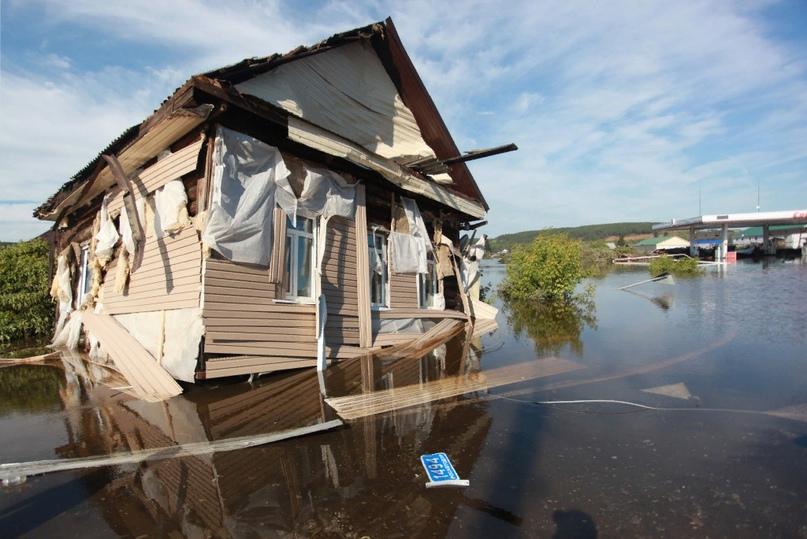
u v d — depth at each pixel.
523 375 5.98
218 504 2.81
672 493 2.88
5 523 2.61
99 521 2.63
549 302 15.41
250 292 6.01
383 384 5.63
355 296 7.71
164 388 5.31
